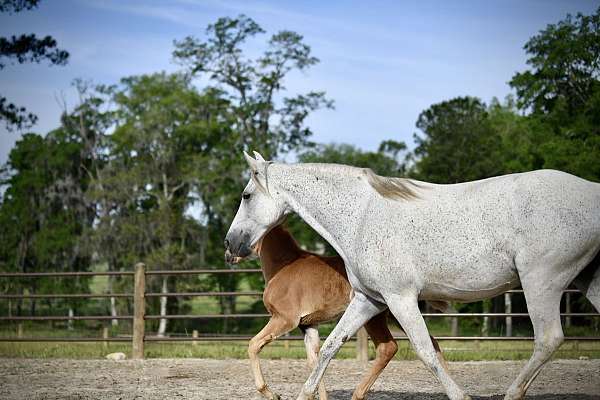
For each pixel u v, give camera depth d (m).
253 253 6.32
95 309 36.97
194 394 7.24
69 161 37.75
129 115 38.56
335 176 5.67
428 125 31.70
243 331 34.47
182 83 38.78
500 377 8.57
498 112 44.28
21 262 36.78
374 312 5.63
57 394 7.27
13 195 37.66
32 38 24.27
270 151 37.28
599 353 10.87
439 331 27.20
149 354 11.52
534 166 28.08
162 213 33.84
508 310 18.09
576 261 4.95
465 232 5.05
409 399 6.89
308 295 6.54
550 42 27.14
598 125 25.94
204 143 37.56
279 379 8.49
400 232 5.21
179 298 34.28
